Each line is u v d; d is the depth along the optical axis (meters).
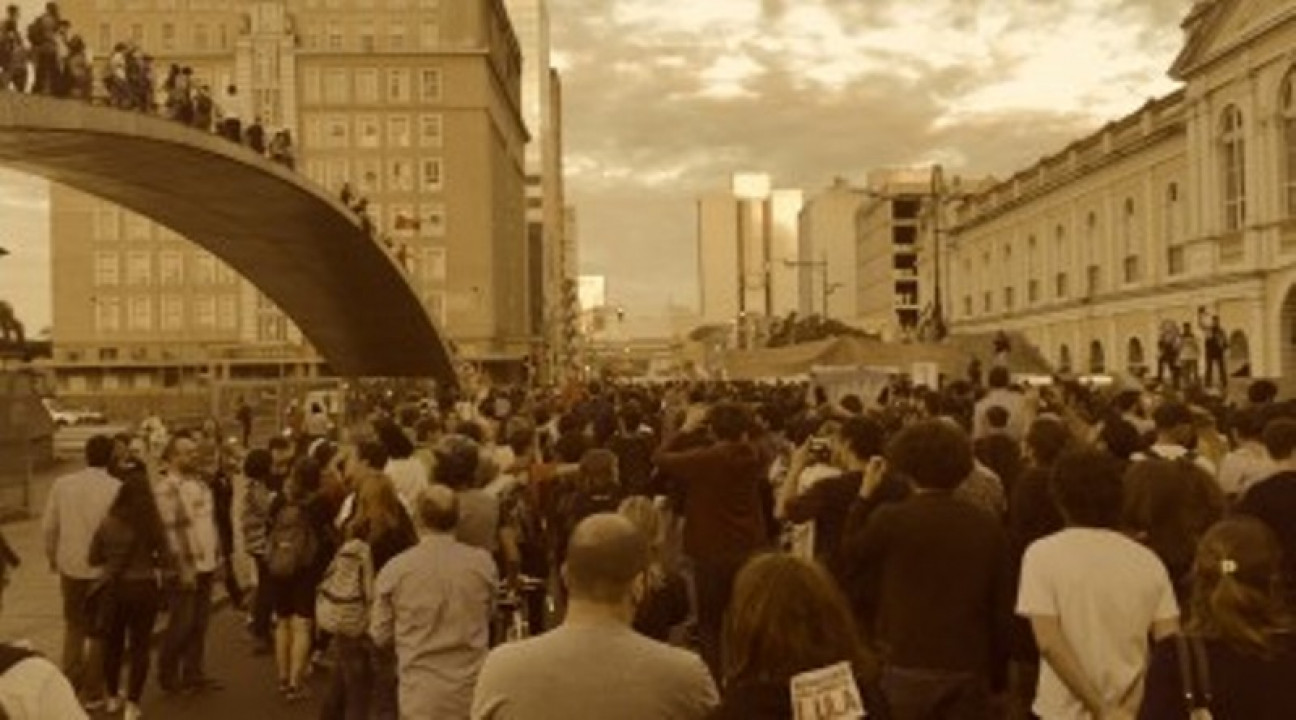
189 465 13.01
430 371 89.75
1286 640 4.22
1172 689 4.28
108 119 36.75
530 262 190.50
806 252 168.75
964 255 85.44
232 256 68.69
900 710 6.57
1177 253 53.19
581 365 174.50
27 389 28.86
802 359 29.80
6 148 39.00
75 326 118.56
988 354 33.00
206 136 44.62
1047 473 7.84
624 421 15.69
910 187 119.31
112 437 12.95
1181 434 10.59
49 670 3.84
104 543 11.31
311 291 75.50
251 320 118.62
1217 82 47.41
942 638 6.55
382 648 8.80
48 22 33.81
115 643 11.56
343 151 120.00
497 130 129.75
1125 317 58.41
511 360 122.00
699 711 4.74
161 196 54.12
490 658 4.83
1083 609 5.89
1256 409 10.12
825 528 9.02
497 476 12.05
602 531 4.81
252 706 12.44
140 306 118.88
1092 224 62.72
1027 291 72.38
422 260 120.50
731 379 34.50
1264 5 43.22
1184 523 6.48
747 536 10.34
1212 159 48.22
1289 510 7.27
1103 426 9.89
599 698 4.66
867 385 26.55
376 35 120.88
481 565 8.05
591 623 4.79
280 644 12.62
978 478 9.16
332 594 9.56
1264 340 44.53
